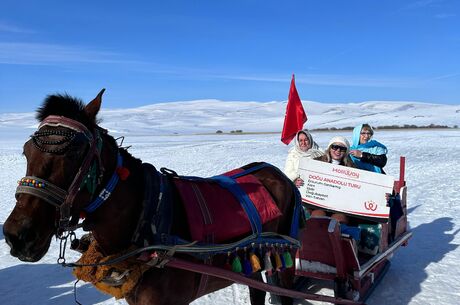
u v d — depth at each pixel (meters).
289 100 6.17
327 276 4.57
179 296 3.08
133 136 53.84
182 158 22.36
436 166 17.30
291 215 4.12
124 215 2.82
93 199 2.65
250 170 4.06
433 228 8.42
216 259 3.33
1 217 10.38
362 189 5.17
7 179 17.47
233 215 3.39
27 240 2.28
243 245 3.38
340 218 5.17
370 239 5.05
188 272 3.12
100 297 5.51
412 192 12.30
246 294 5.38
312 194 5.34
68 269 6.60
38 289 5.82
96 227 2.77
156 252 2.81
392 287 5.52
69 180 2.42
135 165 2.96
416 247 7.20
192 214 3.12
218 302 5.15
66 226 2.46
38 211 2.32
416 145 26.88
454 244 7.32
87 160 2.48
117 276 2.81
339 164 5.58
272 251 3.68
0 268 6.69
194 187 3.36
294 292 3.91
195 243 3.00
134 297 2.94
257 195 3.73
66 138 2.39
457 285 5.55
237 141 35.34
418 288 5.48
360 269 4.39
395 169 16.64
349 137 36.53
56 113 2.54
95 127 2.66
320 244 4.46
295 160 5.96
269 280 4.77
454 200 11.04
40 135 2.40
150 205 2.89
